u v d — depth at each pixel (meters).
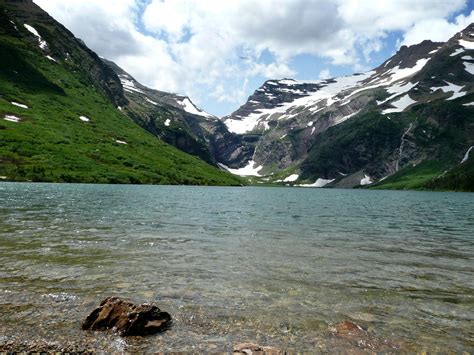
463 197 161.00
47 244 24.38
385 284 17.61
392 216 56.59
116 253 22.52
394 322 13.14
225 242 27.77
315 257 23.25
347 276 18.92
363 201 112.06
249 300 14.95
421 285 17.55
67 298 14.33
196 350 10.70
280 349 10.62
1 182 134.25
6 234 27.64
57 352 10.27
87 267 18.97
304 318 13.29
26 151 177.12
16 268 18.22
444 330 12.54
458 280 18.52
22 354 10.04
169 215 46.47
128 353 10.41
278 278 18.22
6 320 12.11
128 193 98.69
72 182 162.25
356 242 29.55
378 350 11.02
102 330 11.67
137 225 35.47
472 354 10.95
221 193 139.25
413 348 11.21
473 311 14.30
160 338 11.38
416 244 29.38
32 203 55.22
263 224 40.47
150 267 19.45
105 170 190.50
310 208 71.50
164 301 14.46
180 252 23.52
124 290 15.55
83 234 28.98
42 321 12.16
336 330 12.33
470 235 35.50
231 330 12.13
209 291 15.88
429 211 70.19
